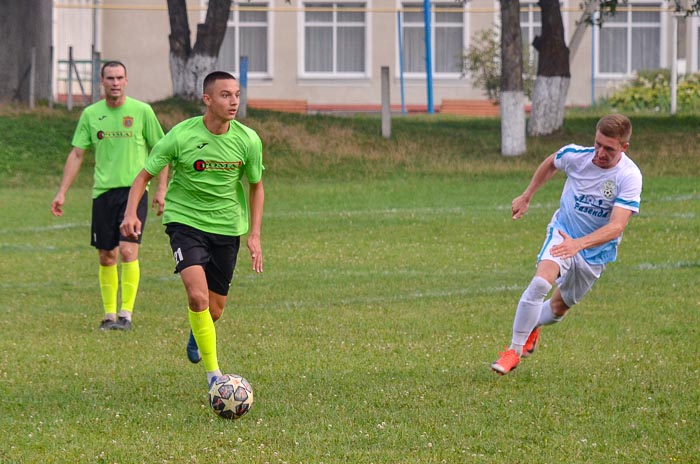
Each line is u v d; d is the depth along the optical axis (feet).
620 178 59.21
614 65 338.13
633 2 335.67
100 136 80.43
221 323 79.71
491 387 58.70
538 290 58.90
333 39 337.31
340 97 336.70
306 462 45.29
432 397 56.39
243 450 47.09
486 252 117.80
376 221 141.69
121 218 79.82
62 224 144.66
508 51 210.38
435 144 220.02
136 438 49.08
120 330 77.87
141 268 111.24
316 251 119.85
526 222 139.13
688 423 50.90
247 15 335.06
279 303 89.15
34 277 105.29
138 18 327.88
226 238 59.57
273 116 234.79
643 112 280.10
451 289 95.66
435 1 335.06
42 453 46.80
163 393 58.03
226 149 58.13
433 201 162.91
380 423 51.37
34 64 237.86
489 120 261.65
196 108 223.51
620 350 68.54
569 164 61.00
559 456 45.91
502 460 45.42
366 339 73.15
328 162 202.69
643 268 104.88
